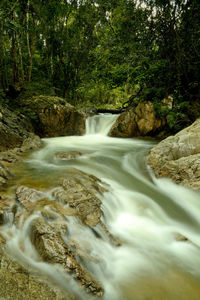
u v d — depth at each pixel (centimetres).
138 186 548
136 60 1270
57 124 1155
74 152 755
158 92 1205
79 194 381
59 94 2053
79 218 326
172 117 1076
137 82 1327
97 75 1497
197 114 1090
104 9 1583
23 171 520
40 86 1477
